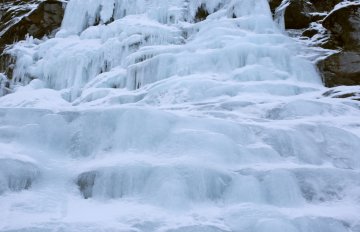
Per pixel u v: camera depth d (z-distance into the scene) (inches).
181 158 283.9
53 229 215.5
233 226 233.6
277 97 447.5
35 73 716.0
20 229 213.2
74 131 332.5
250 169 280.8
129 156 297.0
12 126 329.4
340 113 413.7
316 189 276.1
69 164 306.7
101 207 255.1
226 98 444.8
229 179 271.9
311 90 497.7
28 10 915.4
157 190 258.7
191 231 221.9
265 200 263.9
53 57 707.4
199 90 470.6
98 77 624.1
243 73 505.7
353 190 279.1
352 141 343.3
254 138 329.7
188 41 670.5
